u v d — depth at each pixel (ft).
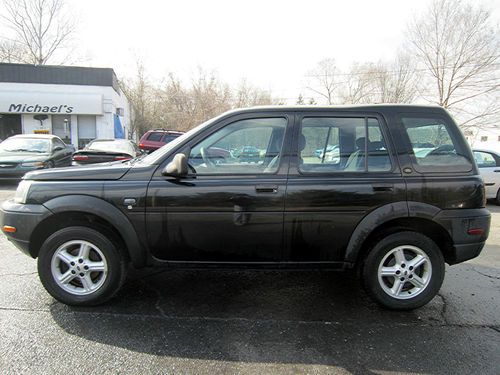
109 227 11.31
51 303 11.59
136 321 10.66
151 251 11.23
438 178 11.19
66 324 10.37
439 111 11.60
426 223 11.39
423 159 11.33
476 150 33.71
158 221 10.94
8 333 9.82
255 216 10.93
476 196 11.31
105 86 76.38
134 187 10.89
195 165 11.14
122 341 9.61
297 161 11.12
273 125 11.37
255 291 12.94
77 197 10.85
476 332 10.48
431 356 9.26
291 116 11.38
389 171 11.19
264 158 11.19
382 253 11.37
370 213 11.01
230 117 11.37
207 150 11.22
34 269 14.28
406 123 11.46
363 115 11.47
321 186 10.91
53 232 11.54
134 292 12.61
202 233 11.03
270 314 11.31
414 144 11.38
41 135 39.11
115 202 10.86
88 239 11.14
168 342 9.62
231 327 10.47
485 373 8.62
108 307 11.48
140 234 11.01
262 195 10.85
